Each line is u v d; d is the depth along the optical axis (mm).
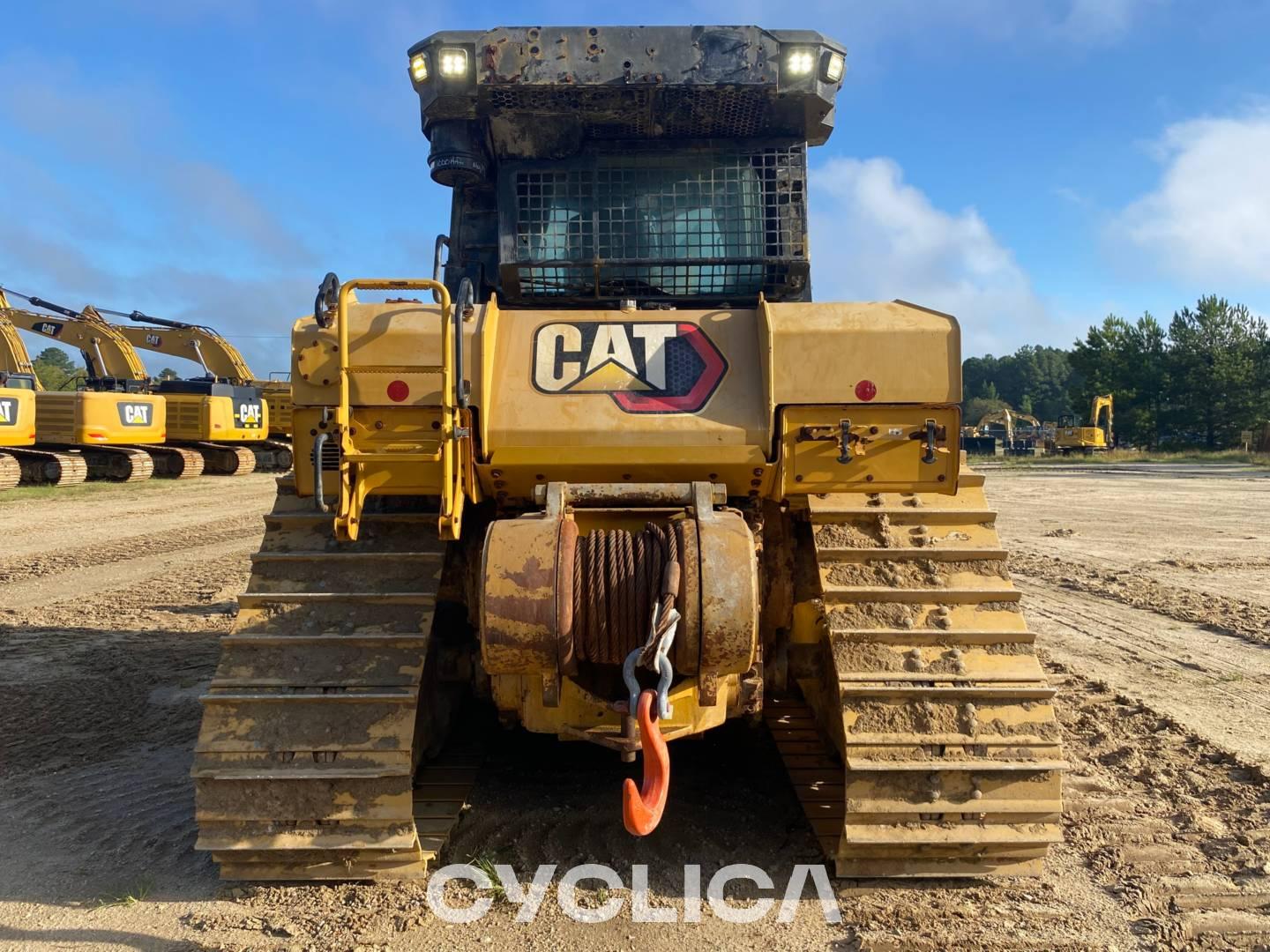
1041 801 3555
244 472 29109
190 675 6820
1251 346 58688
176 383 28844
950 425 3818
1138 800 4625
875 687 3650
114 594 10055
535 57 4902
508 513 4207
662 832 4176
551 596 3189
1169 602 9719
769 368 3797
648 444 3748
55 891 3697
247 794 3574
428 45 4941
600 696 3520
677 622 3158
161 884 3742
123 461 25172
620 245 5301
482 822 4285
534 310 4078
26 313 29203
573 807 4445
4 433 22031
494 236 5629
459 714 5074
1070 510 19297
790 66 4922
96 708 6066
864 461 3824
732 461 3773
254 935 3355
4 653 7445
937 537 4094
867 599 3902
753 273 5328
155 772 4961
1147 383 60469
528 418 3764
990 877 3709
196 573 11438
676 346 3955
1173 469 36375
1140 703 6145
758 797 4543
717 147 5367
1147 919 3471
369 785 3559
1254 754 5219
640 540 3344
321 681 3680
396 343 3760
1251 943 3338
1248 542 14336
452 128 5219
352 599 3863
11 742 5426
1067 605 9727
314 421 3881
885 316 3881
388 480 3797
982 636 3783
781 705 5238
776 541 4375
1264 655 7613
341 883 3693
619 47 4902
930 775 3576
